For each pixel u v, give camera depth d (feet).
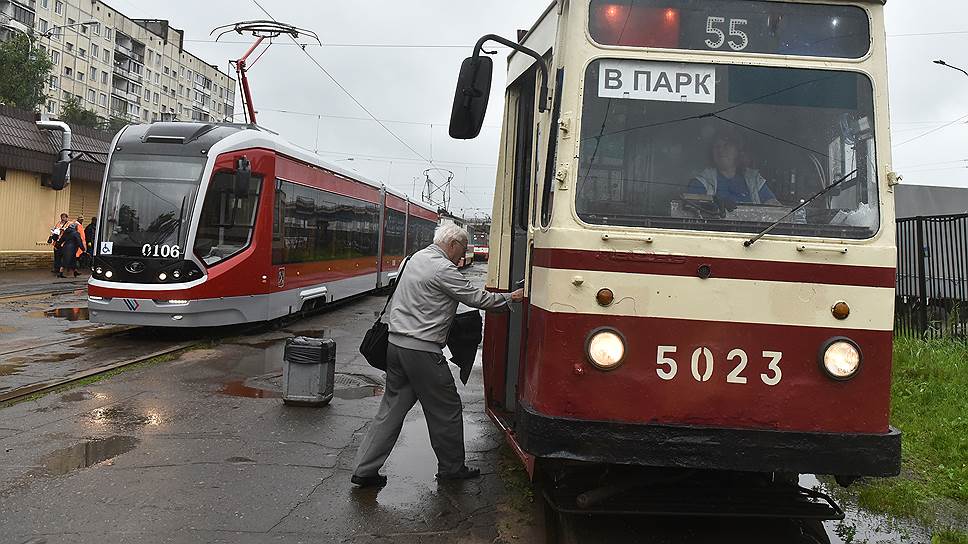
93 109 228.63
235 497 16.25
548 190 14.34
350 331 44.52
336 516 15.44
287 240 43.62
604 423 12.96
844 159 13.67
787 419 13.07
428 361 16.89
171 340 37.27
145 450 19.25
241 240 39.04
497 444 21.26
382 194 69.41
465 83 14.66
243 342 38.09
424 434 21.93
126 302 35.60
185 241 36.17
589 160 13.53
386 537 14.55
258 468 18.22
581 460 12.94
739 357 13.14
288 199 43.65
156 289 35.58
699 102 13.74
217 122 41.14
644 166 13.58
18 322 40.98
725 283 13.17
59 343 35.37
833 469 12.90
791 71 13.84
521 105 19.44
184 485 16.84
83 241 72.23
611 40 13.82
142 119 255.29
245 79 56.90
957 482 18.34
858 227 13.43
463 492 17.10
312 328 45.42
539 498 16.87
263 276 40.34
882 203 13.47
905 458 20.44
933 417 23.54
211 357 33.09
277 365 31.81
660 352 13.16
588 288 13.17
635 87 13.75
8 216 74.79
